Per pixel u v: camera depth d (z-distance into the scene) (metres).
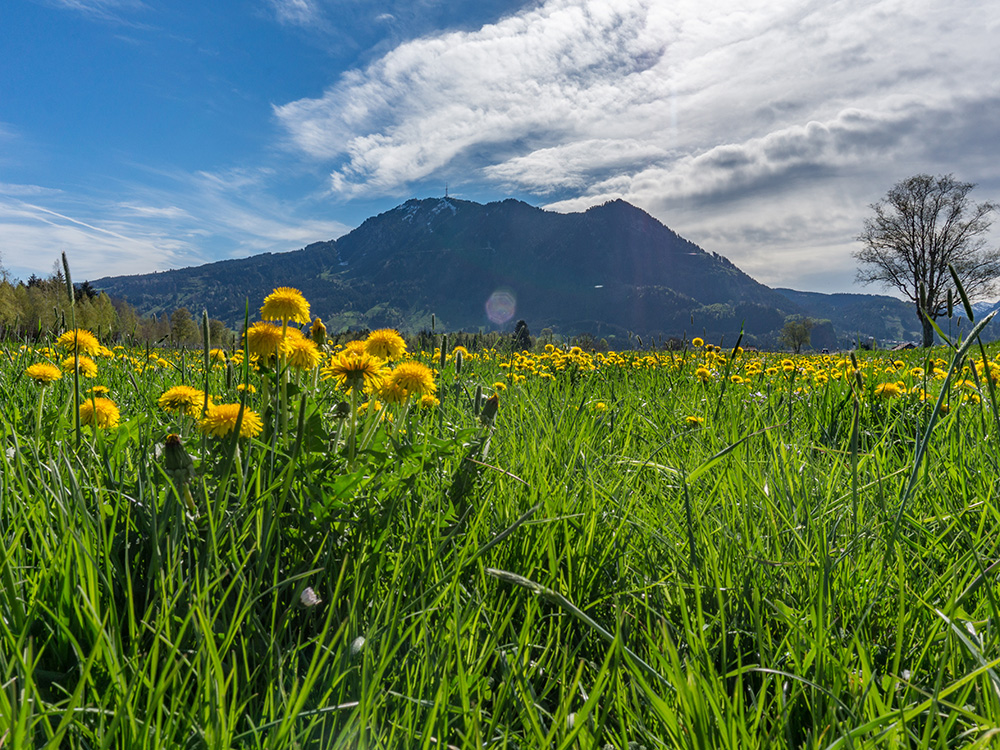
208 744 0.94
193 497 1.66
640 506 2.25
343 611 1.46
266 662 1.25
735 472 2.38
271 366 2.11
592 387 5.73
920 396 3.33
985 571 1.24
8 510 1.56
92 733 0.96
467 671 1.26
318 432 2.00
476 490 2.13
